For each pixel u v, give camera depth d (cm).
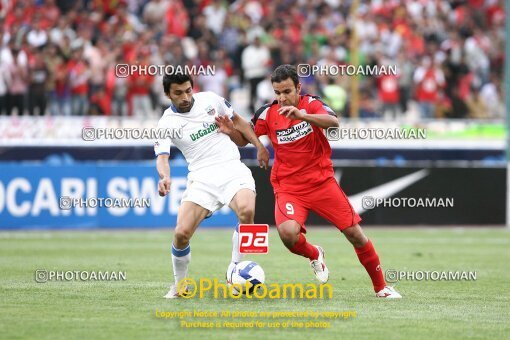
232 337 2312
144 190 6059
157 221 6078
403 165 6288
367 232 5919
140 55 6944
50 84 6900
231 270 2983
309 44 7738
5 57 6788
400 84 7569
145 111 6925
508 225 6391
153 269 3838
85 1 7750
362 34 8038
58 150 6531
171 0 7700
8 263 4062
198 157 2991
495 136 7056
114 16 7506
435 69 7844
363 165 6259
